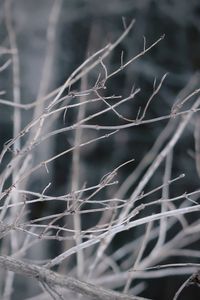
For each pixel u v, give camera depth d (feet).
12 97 43.21
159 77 45.73
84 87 16.21
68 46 46.24
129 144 45.85
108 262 19.67
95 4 46.21
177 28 47.42
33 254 37.29
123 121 45.03
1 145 44.39
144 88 45.73
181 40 47.42
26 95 43.04
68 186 42.60
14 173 13.58
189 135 43.55
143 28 46.85
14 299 33.73
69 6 46.03
